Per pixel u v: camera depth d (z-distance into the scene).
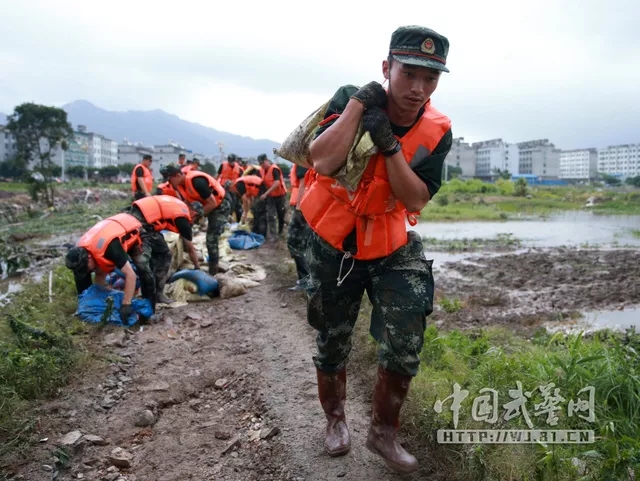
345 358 2.83
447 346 4.26
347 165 2.19
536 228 20.78
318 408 3.42
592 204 36.00
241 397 3.79
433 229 20.27
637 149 120.38
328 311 2.69
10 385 3.67
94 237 5.17
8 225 20.27
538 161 113.50
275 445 3.07
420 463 2.75
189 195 7.02
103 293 5.51
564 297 8.02
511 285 9.09
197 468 3.00
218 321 5.61
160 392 3.93
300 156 2.48
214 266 7.34
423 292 2.49
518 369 3.43
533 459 2.53
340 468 2.77
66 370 4.07
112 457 3.07
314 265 2.67
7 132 58.25
